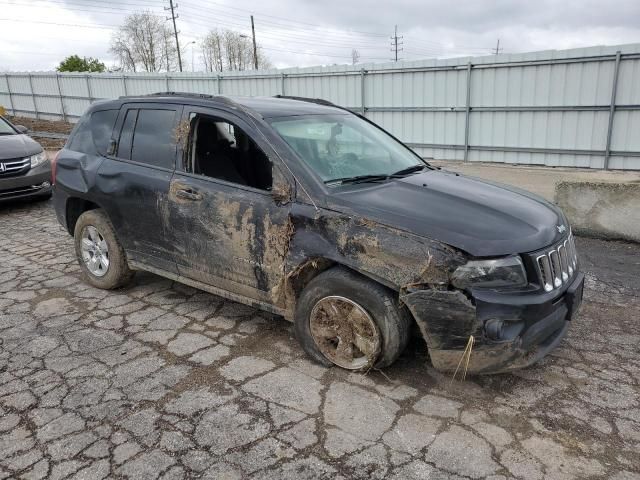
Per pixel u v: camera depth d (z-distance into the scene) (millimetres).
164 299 4688
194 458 2635
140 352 3727
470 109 12117
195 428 2871
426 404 3064
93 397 3176
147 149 4305
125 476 2516
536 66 11031
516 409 3018
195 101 4094
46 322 4234
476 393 3174
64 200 4977
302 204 3357
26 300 4695
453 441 2744
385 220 3068
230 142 4156
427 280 2916
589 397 3131
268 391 3213
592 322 4148
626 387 3236
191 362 3578
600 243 6355
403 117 13242
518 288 2889
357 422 2904
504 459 2611
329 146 3857
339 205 3230
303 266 3359
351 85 13875
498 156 12078
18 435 2836
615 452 2660
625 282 5047
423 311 2949
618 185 6246
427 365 3471
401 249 2975
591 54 10289
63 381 3357
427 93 12680
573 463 2582
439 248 2898
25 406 3094
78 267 5582
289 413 2992
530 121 11430
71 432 2852
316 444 2729
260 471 2539
